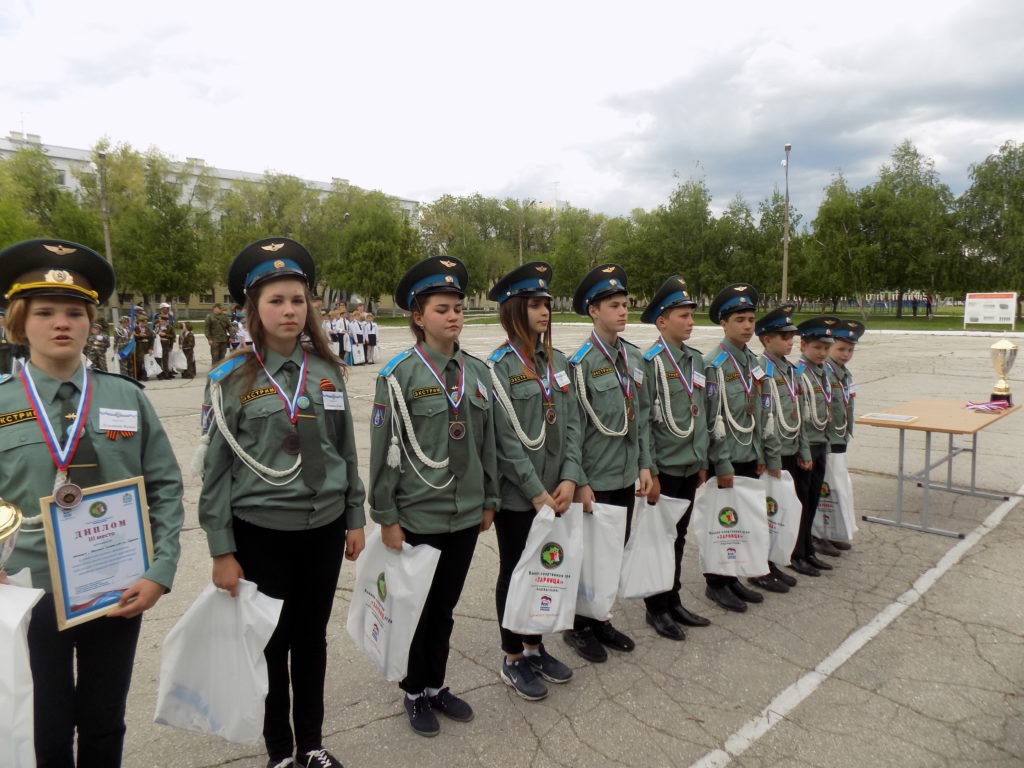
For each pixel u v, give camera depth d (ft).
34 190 124.98
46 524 5.85
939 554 15.33
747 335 13.10
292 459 7.59
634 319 165.48
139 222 127.24
